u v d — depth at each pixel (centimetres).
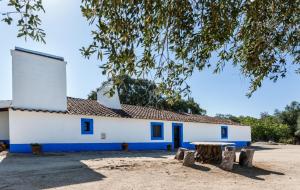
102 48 418
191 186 1020
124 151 2327
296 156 2114
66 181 1007
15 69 1842
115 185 980
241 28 486
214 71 558
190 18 441
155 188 970
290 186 1076
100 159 1619
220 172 1277
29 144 1862
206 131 3222
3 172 1135
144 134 2617
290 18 475
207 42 462
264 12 445
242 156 1446
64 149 2045
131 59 423
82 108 2275
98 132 2273
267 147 3388
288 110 5128
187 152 1381
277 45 484
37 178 1034
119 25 413
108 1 408
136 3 414
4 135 1988
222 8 439
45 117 1966
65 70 2098
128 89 3434
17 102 1836
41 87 1955
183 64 516
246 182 1124
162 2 430
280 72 521
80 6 416
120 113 2523
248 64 493
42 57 1972
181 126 2948
